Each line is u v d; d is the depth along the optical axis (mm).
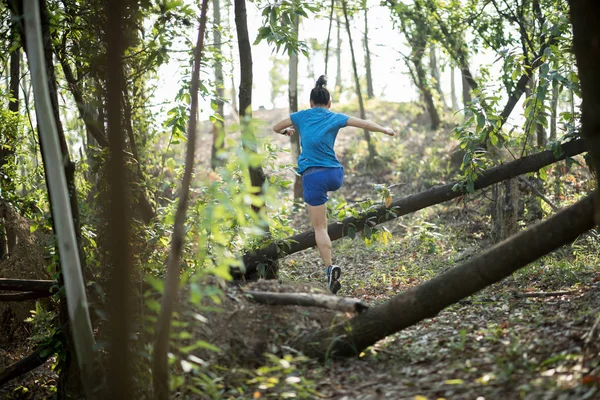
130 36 5184
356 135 17719
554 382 3285
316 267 9109
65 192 4168
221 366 4152
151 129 7324
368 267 8742
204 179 4105
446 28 10953
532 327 4332
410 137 16594
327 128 6070
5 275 7840
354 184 14789
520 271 6746
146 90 6879
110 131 4203
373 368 4051
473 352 4012
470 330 4551
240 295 4547
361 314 4289
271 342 4316
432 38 11312
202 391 4070
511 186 8469
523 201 9742
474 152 6906
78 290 4109
